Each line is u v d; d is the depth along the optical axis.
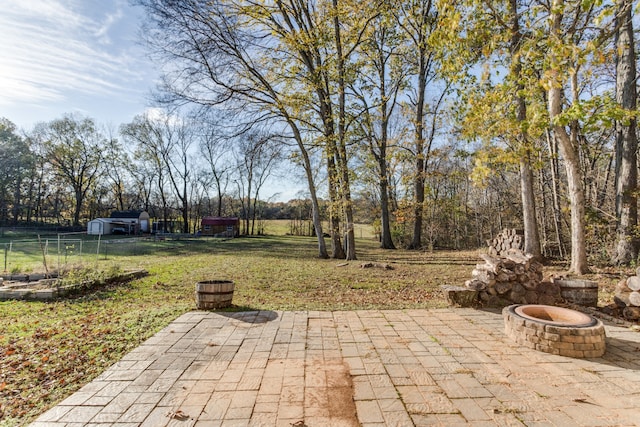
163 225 40.94
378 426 2.38
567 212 12.00
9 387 3.00
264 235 40.69
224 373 3.24
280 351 3.79
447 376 3.16
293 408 2.62
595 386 2.96
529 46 5.86
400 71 18.55
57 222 41.84
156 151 38.16
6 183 36.78
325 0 13.36
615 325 4.79
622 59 9.65
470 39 6.31
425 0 15.55
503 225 20.38
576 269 8.75
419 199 18.83
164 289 7.87
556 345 3.66
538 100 7.77
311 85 12.83
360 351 3.78
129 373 3.25
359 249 20.19
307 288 7.78
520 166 11.20
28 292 6.90
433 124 19.06
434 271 10.31
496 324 4.77
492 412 2.55
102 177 40.34
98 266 9.82
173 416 2.52
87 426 2.42
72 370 3.35
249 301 6.38
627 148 9.62
